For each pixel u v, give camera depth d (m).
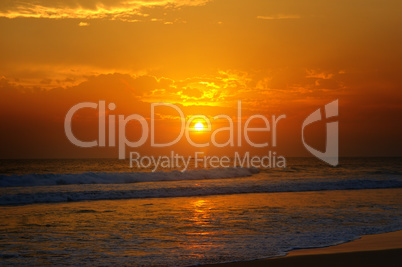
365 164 70.69
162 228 11.73
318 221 12.98
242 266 7.51
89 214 14.41
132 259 8.17
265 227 11.90
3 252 8.78
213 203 17.66
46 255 8.52
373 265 7.45
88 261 8.02
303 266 7.46
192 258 8.20
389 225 12.27
